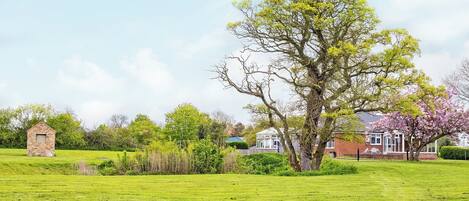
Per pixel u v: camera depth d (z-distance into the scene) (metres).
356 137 48.12
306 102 46.44
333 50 41.38
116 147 96.44
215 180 29.81
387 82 43.12
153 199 20.77
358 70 45.47
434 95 45.81
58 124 94.81
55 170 47.19
